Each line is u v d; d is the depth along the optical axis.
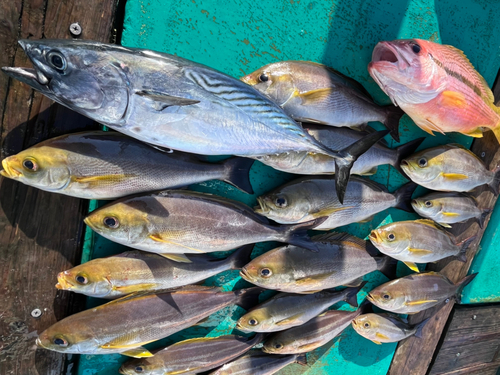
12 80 0.42
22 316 0.45
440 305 0.68
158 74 0.38
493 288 0.70
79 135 0.42
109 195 0.43
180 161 0.46
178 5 0.47
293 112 0.49
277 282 0.52
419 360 0.69
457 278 0.67
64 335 0.43
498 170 0.63
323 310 0.57
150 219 0.44
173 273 0.48
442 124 0.55
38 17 0.42
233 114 0.42
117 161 0.43
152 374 0.50
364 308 0.62
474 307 0.70
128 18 0.45
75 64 0.36
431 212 0.59
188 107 0.40
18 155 0.39
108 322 0.45
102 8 0.44
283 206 0.50
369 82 0.56
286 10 0.51
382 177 0.60
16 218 0.44
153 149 0.44
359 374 0.67
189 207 0.46
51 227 0.45
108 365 0.51
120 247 0.48
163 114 0.39
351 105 0.51
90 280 0.44
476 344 0.73
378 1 0.55
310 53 0.53
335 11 0.53
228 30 0.49
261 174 0.53
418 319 0.67
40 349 0.47
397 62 0.49
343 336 0.65
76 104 0.38
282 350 0.55
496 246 0.68
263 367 0.56
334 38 0.54
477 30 0.61
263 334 0.56
